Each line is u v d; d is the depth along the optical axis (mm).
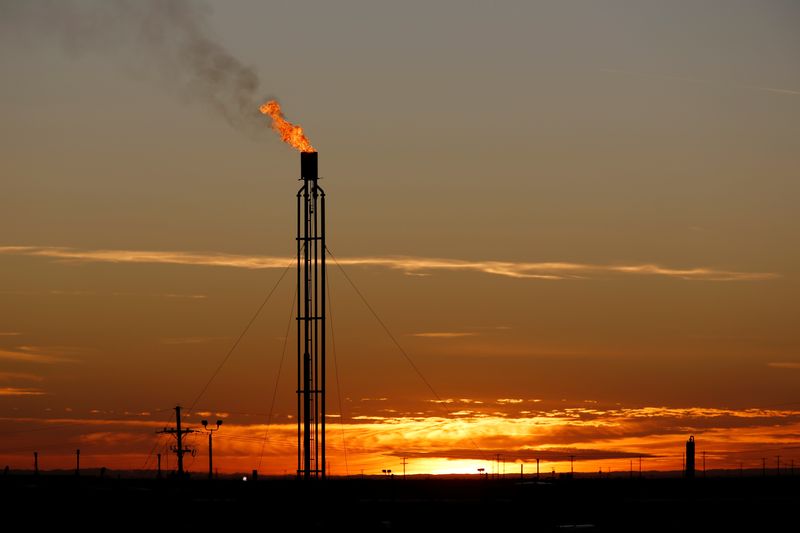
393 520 93750
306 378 76500
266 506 92562
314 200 76375
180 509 94875
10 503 99938
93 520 91688
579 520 97500
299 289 76188
